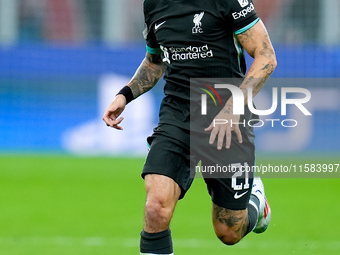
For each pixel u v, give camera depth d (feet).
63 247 79.20
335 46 169.89
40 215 103.19
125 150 171.53
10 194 123.54
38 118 175.73
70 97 174.81
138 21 200.75
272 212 106.63
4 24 198.39
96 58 174.29
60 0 199.31
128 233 88.94
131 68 174.29
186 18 54.44
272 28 197.36
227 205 57.88
